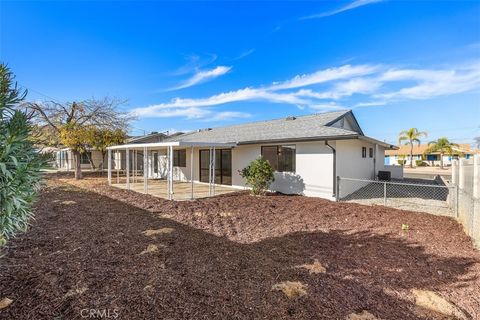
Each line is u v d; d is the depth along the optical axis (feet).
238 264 13.57
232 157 47.78
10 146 8.93
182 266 13.16
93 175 75.15
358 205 30.73
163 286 10.99
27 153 9.88
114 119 64.49
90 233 18.37
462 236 18.94
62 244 15.94
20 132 9.32
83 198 34.09
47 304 9.44
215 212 26.78
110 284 11.03
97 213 25.11
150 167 73.00
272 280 11.79
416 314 9.57
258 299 10.17
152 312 9.15
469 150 144.97
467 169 21.99
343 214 25.95
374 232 19.80
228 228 20.97
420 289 11.35
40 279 11.26
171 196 34.47
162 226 20.89
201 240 17.60
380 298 10.55
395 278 12.33
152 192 41.34
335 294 10.71
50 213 24.43
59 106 60.03
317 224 22.16
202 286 11.09
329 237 18.58
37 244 15.81
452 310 9.82
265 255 14.98
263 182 37.22
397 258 14.76
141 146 40.01
